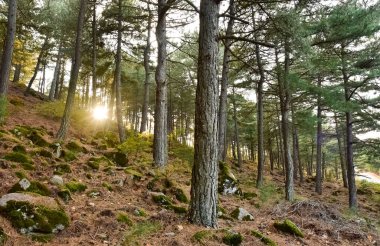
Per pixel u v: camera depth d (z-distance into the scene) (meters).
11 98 18.22
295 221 8.03
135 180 8.71
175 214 6.47
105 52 21.14
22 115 15.54
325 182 30.84
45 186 5.84
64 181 7.13
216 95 6.08
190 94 32.72
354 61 15.65
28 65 30.23
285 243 6.18
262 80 15.87
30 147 8.96
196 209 5.91
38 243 4.25
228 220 7.16
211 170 5.94
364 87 16.91
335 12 11.48
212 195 5.94
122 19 18.34
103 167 9.30
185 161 12.90
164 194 8.30
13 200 4.70
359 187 27.81
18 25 21.89
